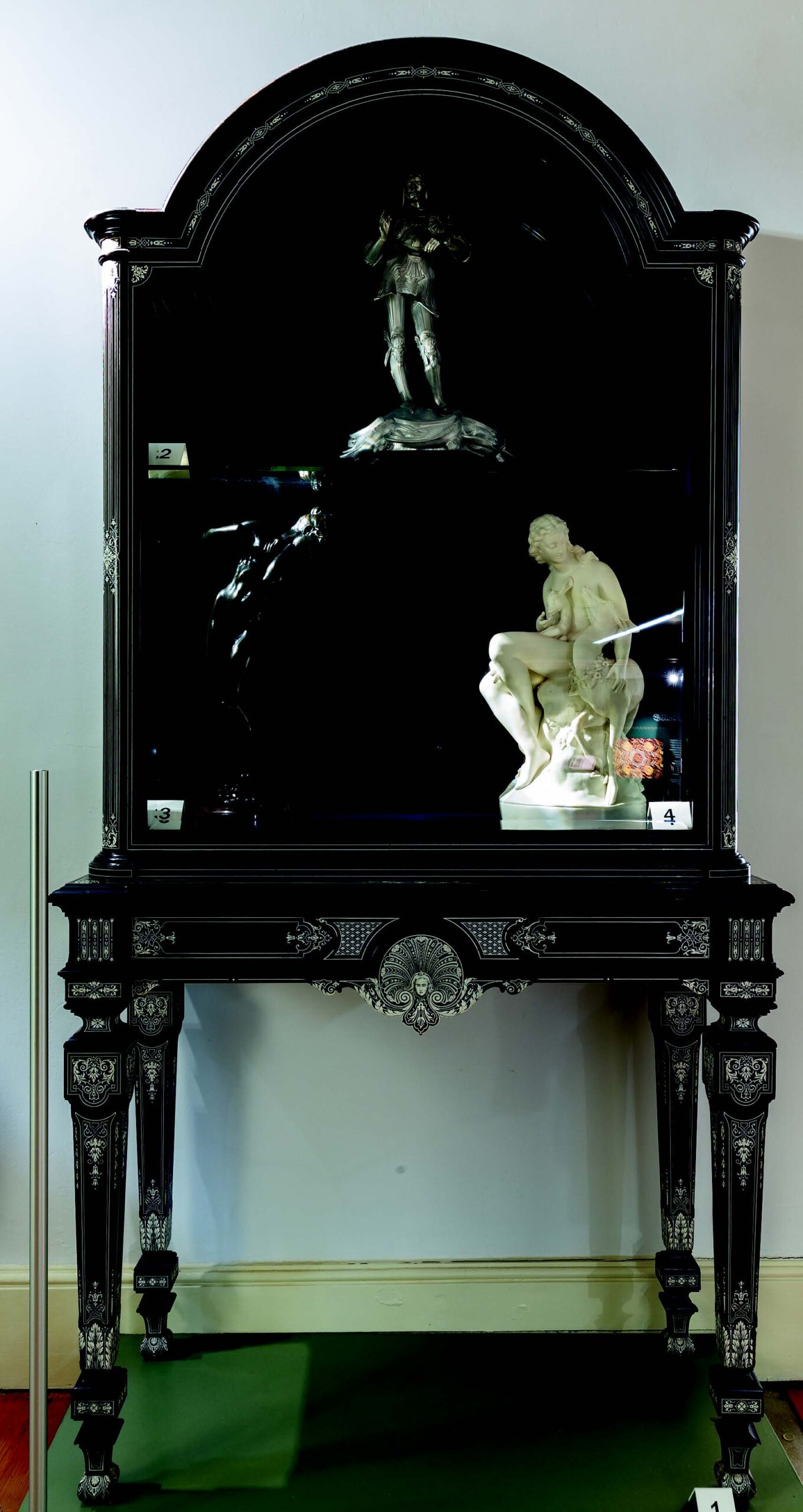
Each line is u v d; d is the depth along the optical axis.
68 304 2.22
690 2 2.22
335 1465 1.89
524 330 1.98
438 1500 1.81
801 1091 2.30
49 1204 2.26
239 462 1.98
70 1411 1.89
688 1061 2.18
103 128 2.20
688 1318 2.21
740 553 2.25
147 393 1.83
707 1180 2.32
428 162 1.93
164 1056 2.16
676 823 1.85
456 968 1.79
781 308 2.24
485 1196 2.32
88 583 2.24
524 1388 2.12
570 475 1.99
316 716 1.97
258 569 1.98
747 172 2.24
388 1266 2.31
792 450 2.25
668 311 1.88
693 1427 2.00
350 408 1.99
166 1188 2.18
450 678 1.99
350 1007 2.29
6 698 2.25
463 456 2.00
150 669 1.84
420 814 1.94
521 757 1.95
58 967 2.25
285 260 1.95
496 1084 2.31
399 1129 2.31
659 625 1.90
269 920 1.78
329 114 1.81
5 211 2.21
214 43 2.20
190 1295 2.31
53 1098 2.27
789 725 2.27
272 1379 2.14
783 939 2.29
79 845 2.26
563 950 1.79
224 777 1.90
